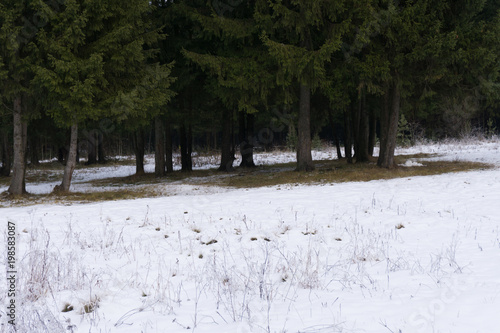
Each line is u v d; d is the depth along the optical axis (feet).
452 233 24.94
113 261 20.53
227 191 52.21
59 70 44.16
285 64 52.13
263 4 55.42
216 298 15.20
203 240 24.58
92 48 47.93
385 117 66.03
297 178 57.88
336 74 57.62
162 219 31.73
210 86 66.33
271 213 33.01
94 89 47.73
